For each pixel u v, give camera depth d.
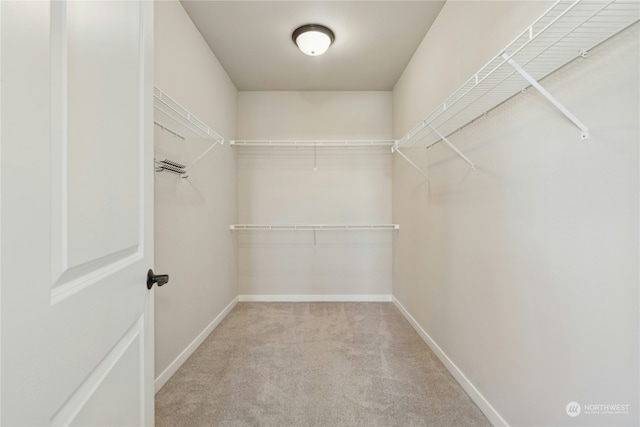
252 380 1.74
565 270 0.98
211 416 1.44
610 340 0.83
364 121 3.29
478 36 1.47
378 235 3.30
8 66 0.38
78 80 0.53
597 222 0.86
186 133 1.99
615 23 0.78
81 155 0.54
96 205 0.59
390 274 3.30
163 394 1.61
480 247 1.49
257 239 3.30
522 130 1.18
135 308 0.79
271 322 2.66
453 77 1.77
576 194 0.93
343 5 1.93
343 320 2.71
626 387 0.79
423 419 1.42
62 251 0.48
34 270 0.42
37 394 0.43
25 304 0.41
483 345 1.47
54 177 0.47
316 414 1.45
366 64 2.71
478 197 1.51
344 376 1.78
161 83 1.67
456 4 1.73
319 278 3.32
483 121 1.46
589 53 0.88
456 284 1.76
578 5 0.76
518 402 1.21
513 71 1.00
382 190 3.29
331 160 3.30
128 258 0.76
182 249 1.93
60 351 0.48
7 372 0.38
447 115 1.54
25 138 0.41
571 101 0.95
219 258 2.65
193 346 2.08
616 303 0.81
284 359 1.99
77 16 0.52
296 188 3.30
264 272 3.31
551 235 1.03
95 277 0.60
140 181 0.82
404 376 1.79
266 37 2.29
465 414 1.46
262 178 3.30
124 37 0.72
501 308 1.33
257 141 3.00
